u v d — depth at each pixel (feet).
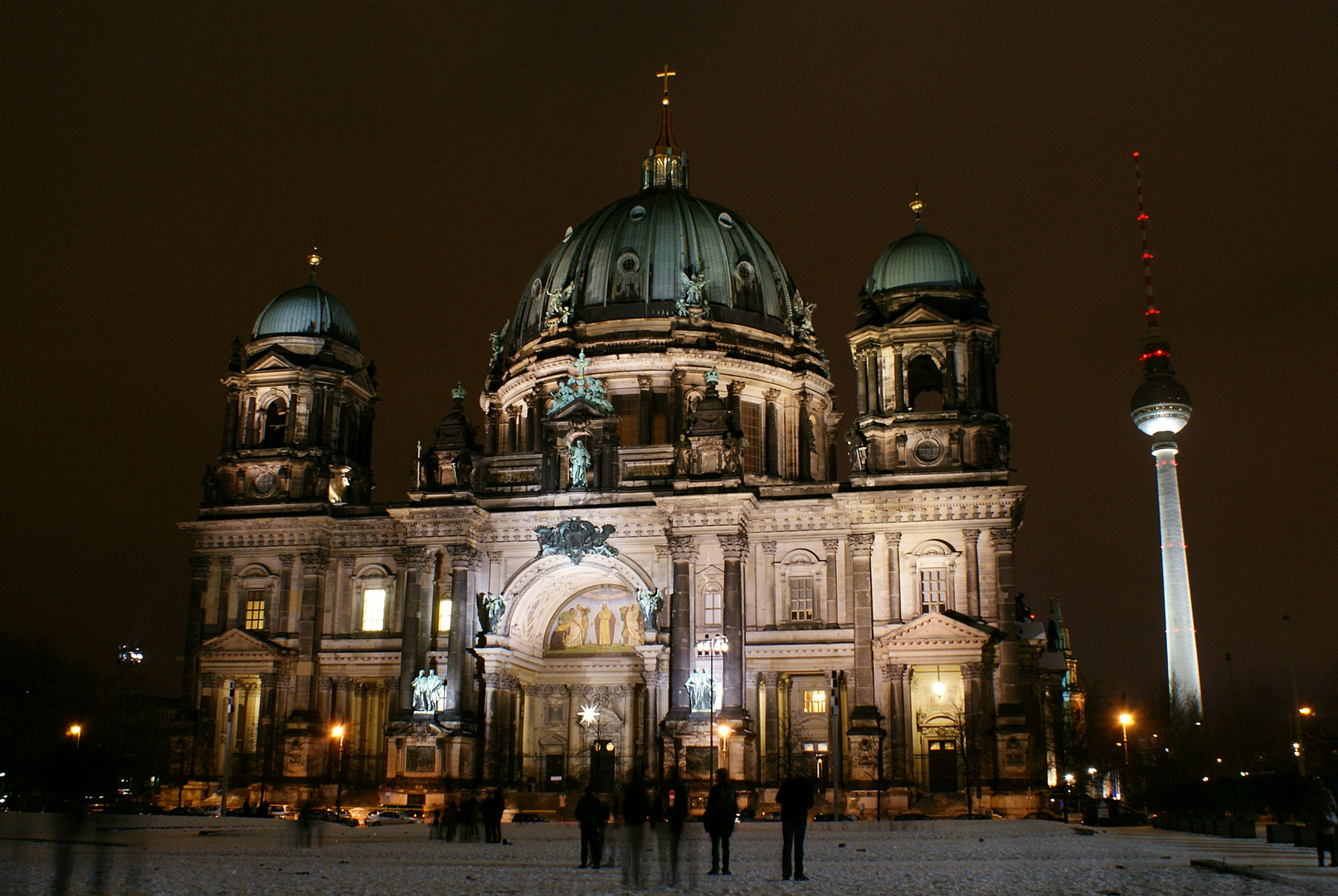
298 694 355.97
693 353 384.88
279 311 391.86
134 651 390.63
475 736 335.67
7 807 381.40
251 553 370.73
